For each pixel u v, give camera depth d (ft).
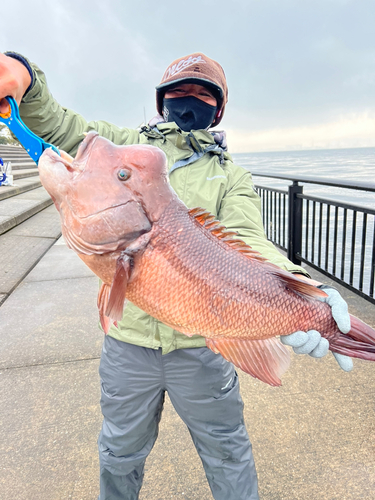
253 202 5.77
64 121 5.24
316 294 4.05
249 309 4.01
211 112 6.01
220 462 5.58
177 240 3.81
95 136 3.69
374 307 13.41
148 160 3.67
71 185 3.57
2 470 6.94
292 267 4.62
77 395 9.07
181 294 3.85
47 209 34.76
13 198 36.17
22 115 4.87
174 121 6.06
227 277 3.95
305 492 6.42
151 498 6.43
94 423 8.13
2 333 12.19
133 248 3.62
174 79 5.58
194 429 5.57
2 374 9.92
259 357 4.29
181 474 6.88
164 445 7.54
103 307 4.08
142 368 5.24
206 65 5.66
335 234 14.56
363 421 7.99
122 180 3.60
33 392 9.18
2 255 20.42
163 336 5.05
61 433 7.85
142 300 3.95
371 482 6.57
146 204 3.68
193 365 5.17
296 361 10.37
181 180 5.43
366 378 9.50
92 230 3.59
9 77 4.04
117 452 5.46
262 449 7.34
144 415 5.41
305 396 8.90
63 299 14.93
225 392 5.40
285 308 4.10
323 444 7.41
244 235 5.25
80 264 19.36
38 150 4.10
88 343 11.51
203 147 5.57
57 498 6.40
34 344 11.47
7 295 15.31
